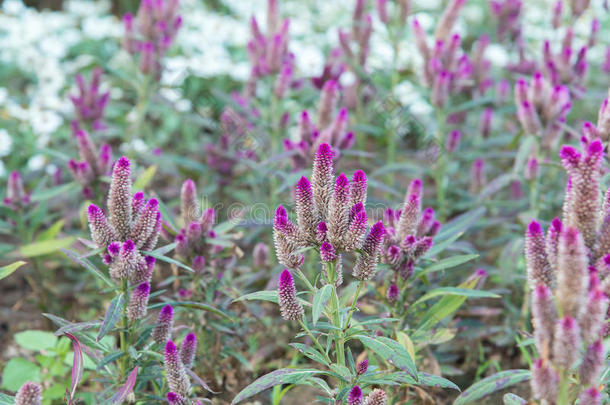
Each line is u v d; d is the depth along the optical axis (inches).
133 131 68.9
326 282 41.9
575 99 62.2
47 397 49.3
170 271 59.1
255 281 55.4
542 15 90.4
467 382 52.1
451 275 55.3
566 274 36.9
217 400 50.4
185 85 84.3
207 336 49.6
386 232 44.9
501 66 85.0
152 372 43.9
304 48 90.9
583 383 37.9
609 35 90.5
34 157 74.3
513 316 53.1
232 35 96.7
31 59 85.7
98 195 54.5
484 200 60.0
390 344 40.8
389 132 71.9
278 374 41.2
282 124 62.5
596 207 38.4
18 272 65.3
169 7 67.4
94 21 104.2
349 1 102.0
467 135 73.3
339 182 39.7
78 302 59.7
